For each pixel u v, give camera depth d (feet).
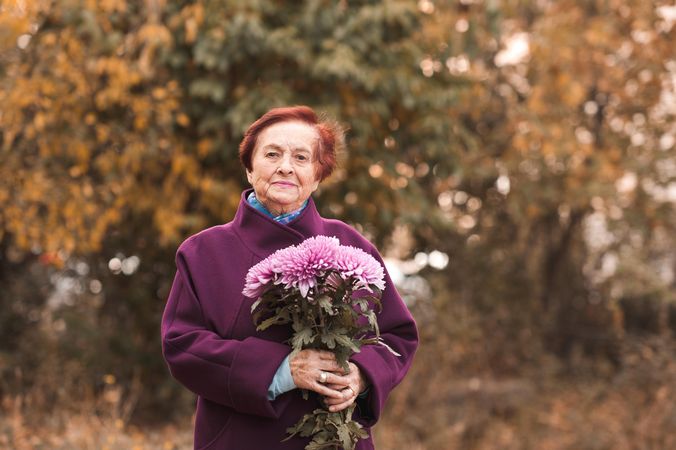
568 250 33.40
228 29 18.10
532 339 31.40
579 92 27.02
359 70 18.61
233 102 19.31
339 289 6.24
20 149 17.60
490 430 24.76
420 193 21.18
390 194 20.68
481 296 30.32
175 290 6.86
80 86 17.10
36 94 16.71
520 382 27.66
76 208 17.33
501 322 30.76
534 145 28.19
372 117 20.10
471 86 22.13
